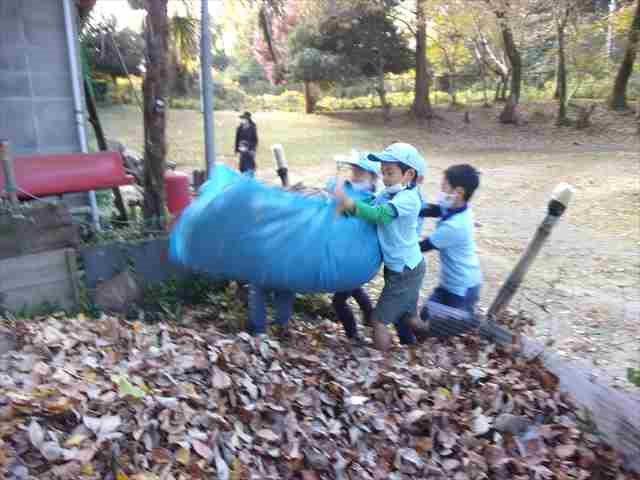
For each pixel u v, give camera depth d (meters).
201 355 3.70
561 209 4.59
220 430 3.17
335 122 33.81
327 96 40.84
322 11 30.91
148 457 2.89
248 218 4.22
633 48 29.31
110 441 2.85
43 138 7.84
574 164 20.66
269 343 4.14
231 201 4.25
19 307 4.70
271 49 9.44
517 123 31.22
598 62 33.59
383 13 32.25
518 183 16.86
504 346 4.33
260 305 4.57
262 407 3.39
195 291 5.43
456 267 4.73
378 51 33.25
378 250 4.36
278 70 34.31
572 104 32.88
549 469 3.33
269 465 3.11
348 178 5.26
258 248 4.20
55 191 6.45
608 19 30.39
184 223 4.41
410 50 34.06
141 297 5.24
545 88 37.91
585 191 15.53
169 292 5.32
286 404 3.46
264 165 19.88
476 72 40.44
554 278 8.46
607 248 10.15
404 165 4.30
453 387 3.83
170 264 5.39
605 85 34.72
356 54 33.12
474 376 3.90
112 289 5.06
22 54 7.54
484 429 3.50
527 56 38.00
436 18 30.50
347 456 3.27
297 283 4.26
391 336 5.06
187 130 27.05
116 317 4.57
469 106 35.66
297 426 3.33
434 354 4.36
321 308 5.61
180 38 8.14
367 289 7.15
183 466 2.90
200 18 7.57
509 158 22.69
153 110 6.14
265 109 39.22
